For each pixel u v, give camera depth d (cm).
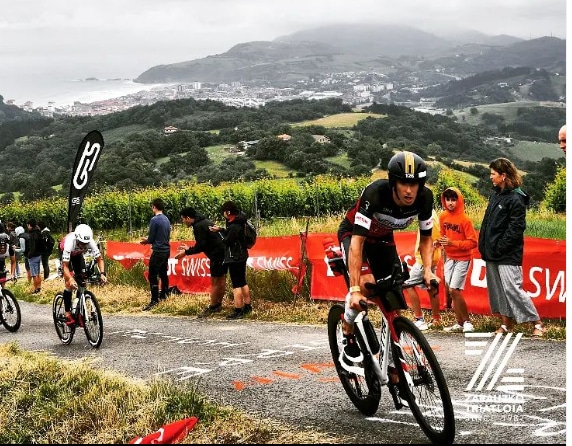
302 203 3909
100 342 858
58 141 13062
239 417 486
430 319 838
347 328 477
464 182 3822
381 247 454
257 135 11294
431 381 404
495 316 823
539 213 2281
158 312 1160
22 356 763
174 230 2473
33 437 514
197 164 9625
